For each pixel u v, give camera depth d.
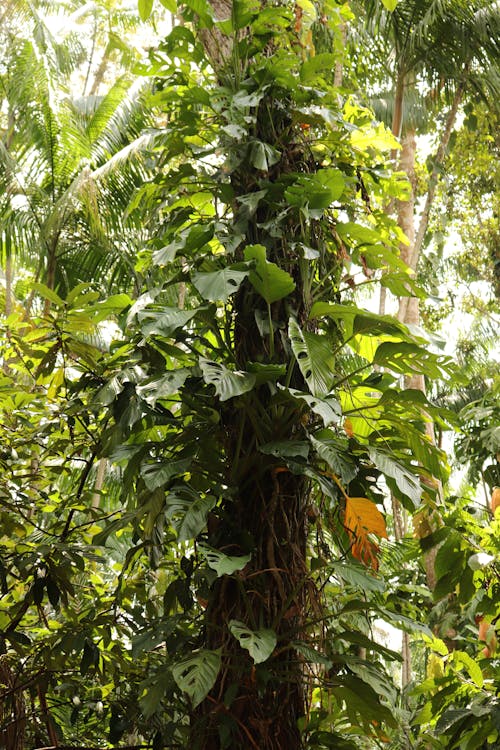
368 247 2.77
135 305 2.55
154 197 3.06
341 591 2.94
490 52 5.57
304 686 2.53
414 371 2.63
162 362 2.63
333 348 2.91
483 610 3.09
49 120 6.26
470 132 7.10
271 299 2.43
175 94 2.82
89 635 2.73
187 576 2.53
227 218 2.81
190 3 2.72
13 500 3.04
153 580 3.18
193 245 2.61
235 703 2.26
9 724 2.77
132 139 6.84
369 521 2.40
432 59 5.66
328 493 2.33
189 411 2.70
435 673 3.07
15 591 3.35
